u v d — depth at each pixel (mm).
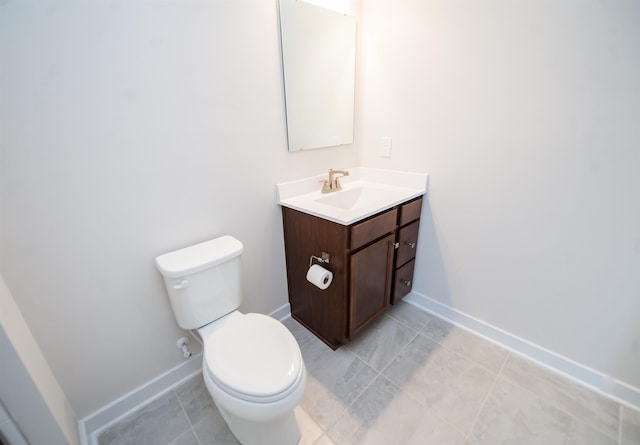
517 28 1155
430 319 1809
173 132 1123
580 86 1070
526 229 1343
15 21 777
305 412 1241
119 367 1208
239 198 1399
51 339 1017
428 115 1526
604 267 1180
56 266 978
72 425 1039
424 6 1389
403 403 1271
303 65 1467
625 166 1044
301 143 1573
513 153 1291
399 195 1567
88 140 950
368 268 1441
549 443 1104
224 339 1104
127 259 1126
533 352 1475
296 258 1623
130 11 940
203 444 1143
